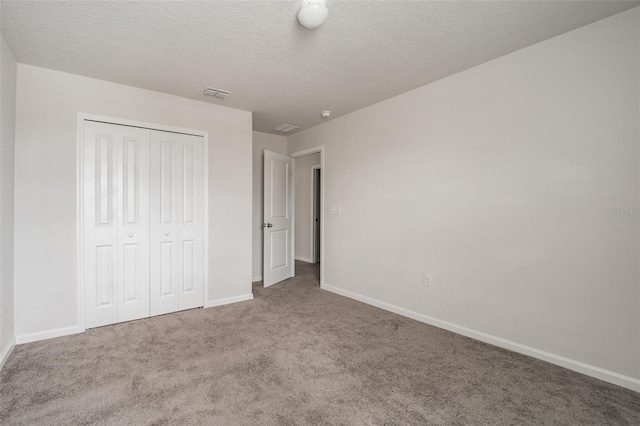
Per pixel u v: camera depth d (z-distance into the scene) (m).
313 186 6.04
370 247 3.42
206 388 1.79
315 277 4.74
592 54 1.91
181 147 3.14
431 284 2.81
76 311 2.58
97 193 2.70
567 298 2.03
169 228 3.07
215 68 2.48
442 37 2.04
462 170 2.57
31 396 1.71
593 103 1.91
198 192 3.24
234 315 3.04
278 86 2.86
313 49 2.19
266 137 4.64
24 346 2.32
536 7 1.73
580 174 1.97
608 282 1.87
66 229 2.54
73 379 1.88
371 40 2.07
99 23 1.87
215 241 3.35
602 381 1.88
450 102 2.65
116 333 2.58
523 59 2.20
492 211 2.38
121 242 2.81
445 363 2.10
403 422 1.52
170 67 2.46
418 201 2.92
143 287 2.93
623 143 1.81
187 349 2.29
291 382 1.86
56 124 2.51
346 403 1.67
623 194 1.82
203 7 1.72
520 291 2.24
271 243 4.24
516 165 2.25
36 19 1.82
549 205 2.10
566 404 1.66
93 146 2.68
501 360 2.14
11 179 2.25
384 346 2.36
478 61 2.39
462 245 2.58
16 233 2.34
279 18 1.82
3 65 2.04
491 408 1.63
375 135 3.35
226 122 3.42
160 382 1.85
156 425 1.49
